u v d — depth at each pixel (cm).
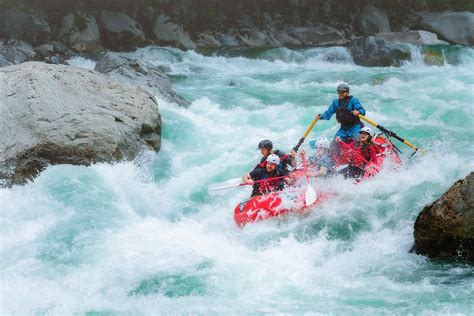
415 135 2370
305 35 5559
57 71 2275
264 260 1538
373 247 1591
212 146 2327
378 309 1269
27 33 4300
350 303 1305
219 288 1378
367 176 1920
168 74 4066
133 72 2880
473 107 2675
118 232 1652
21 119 2012
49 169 1908
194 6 5322
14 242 1606
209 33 5325
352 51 4625
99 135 1998
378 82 3641
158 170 2156
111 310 1298
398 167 2012
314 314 1252
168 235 1653
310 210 1764
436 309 1253
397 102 2894
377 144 2027
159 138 2278
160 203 1941
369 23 5753
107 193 1841
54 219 1709
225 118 2658
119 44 4738
